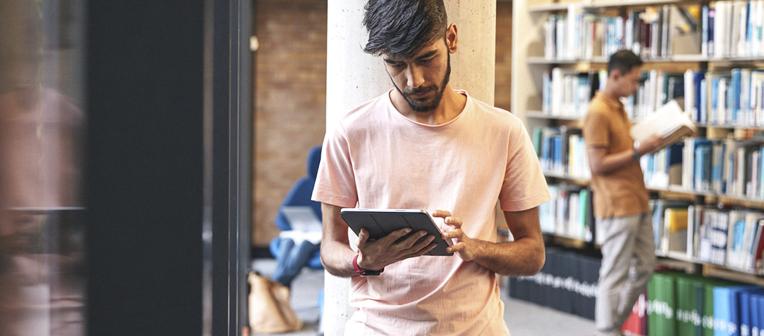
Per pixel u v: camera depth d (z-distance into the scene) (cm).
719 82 690
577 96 827
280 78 1109
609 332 661
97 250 92
